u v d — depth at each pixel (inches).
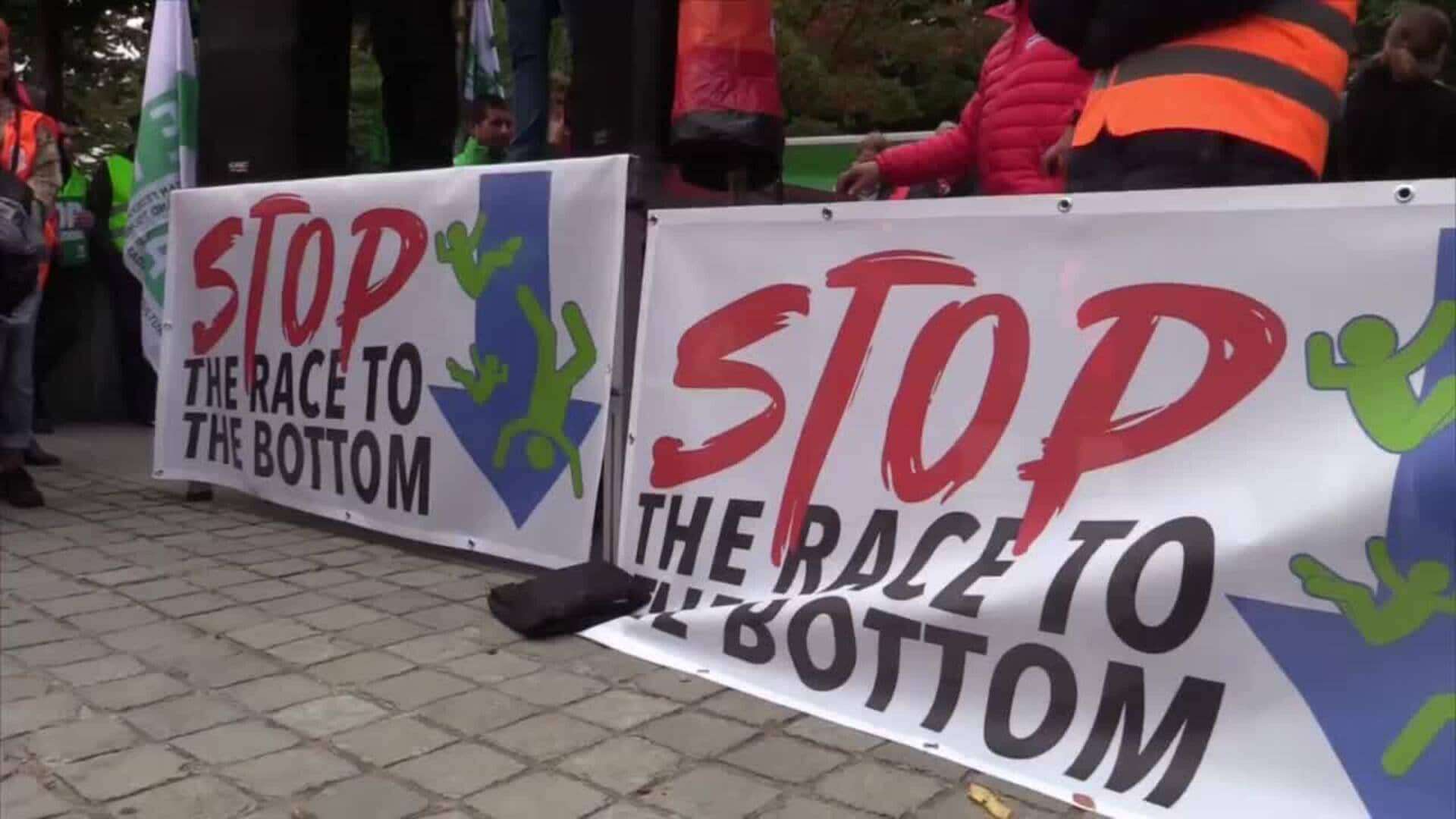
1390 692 81.2
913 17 516.7
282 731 104.5
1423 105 154.3
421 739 102.3
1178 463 92.7
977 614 99.8
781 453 118.4
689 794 91.5
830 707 106.7
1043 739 94.7
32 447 237.3
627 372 139.5
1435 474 80.6
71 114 499.5
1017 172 135.8
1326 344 86.4
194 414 197.5
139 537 175.5
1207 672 88.5
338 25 210.5
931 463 107.2
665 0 159.6
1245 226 90.0
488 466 151.6
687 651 118.9
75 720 107.6
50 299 281.1
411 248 160.4
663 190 159.5
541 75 197.6
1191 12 94.3
